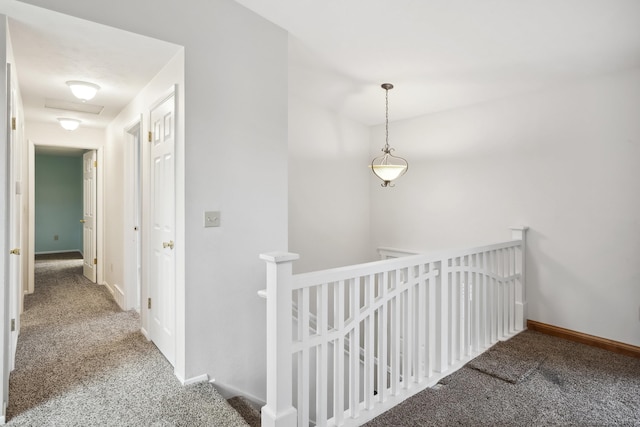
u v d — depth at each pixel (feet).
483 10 7.57
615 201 9.73
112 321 11.41
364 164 16.01
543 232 11.06
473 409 6.98
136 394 7.18
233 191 8.23
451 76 10.85
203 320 7.79
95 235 16.42
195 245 7.65
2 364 6.20
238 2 8.25
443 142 13.66
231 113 8.20
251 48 8.52
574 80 10.41
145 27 7.05
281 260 5.48
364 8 8.04
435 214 13.89
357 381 6.73
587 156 10.19
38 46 7.45
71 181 27.12
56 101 11.32
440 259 8.35
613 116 9.73
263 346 8.74
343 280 6.48
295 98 13.53
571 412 6.89
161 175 8.87
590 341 10.07
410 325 7.77
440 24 8.24
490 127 12.33
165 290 8.73
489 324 10.19
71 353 9.01
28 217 14.55
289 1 8.04
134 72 8.93
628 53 8.77
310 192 14.15
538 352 9.54
